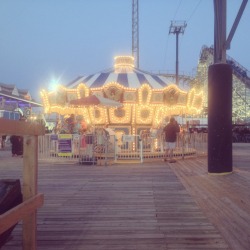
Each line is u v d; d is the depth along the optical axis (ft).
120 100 51.88
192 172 34.53
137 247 13.01
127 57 62.28
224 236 14.21
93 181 29.30
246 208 19.04
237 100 148.66
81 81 58.80
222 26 32.42
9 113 98.22
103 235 14.47
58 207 19.53
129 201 21.11
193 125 105.40
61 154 44.98
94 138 43.78
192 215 17.67
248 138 108.17
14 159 50.67
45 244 13.39
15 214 8.20
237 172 34.06
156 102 52.80
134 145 47.01
